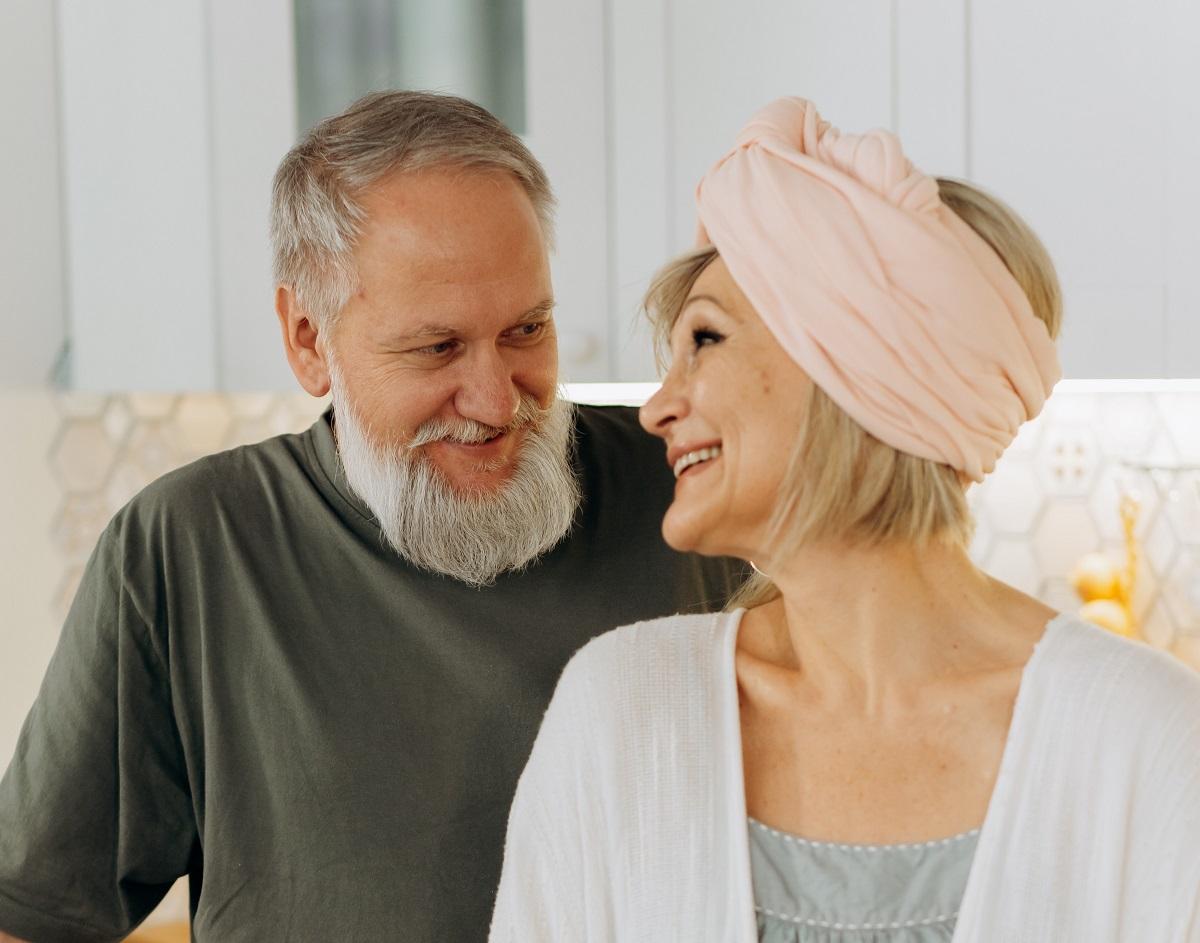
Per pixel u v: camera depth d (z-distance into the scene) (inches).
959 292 28.9
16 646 74.6
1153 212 60.1
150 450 80.6
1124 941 28.2
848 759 31.1
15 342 66.8
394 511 45.4
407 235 43.7
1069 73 60.8
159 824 49.0
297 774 46.1
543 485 45.9
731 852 30.7
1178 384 69.3
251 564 47.9
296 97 66.4
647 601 47.7
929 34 62.5
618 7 65.9
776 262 29.7
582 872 32.7
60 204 66.6
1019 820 29.0
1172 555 75.9
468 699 45.9
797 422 30.3
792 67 64.6
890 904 29.5
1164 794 28.3
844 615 31.3
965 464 30.4
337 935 45.4
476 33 66.3
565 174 66.7
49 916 48.0
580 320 67.3
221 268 66.5
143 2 65.3
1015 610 32.1
